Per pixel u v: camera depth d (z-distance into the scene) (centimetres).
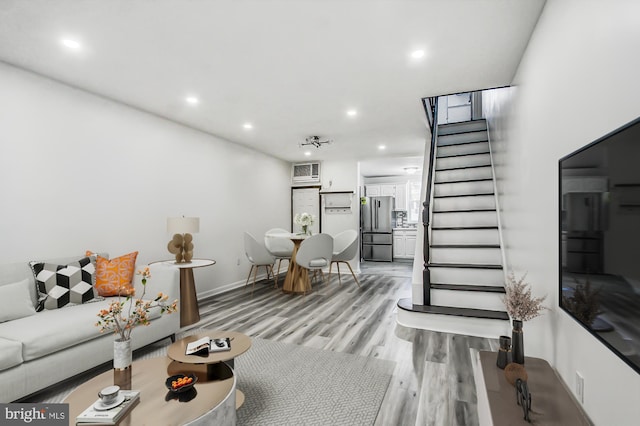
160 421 135
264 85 323
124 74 296
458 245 383
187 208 457
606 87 123
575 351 152
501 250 367
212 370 185
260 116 419
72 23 219
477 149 521
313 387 226
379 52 259
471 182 464
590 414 136
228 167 543
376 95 350
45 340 205
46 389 219
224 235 532
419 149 614
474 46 249
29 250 286
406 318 350
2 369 185
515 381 162
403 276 664
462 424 185
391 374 244
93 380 169
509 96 317
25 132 285
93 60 271
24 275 258
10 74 276
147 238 394
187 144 459
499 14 209
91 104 337
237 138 532
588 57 138
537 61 215
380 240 912
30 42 242
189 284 370
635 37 103
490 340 309
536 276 215
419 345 299
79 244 323
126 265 306
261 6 202
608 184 113
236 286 558
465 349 289
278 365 260
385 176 978
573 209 143
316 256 502
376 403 206
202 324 365
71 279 271
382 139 541
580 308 136
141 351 289
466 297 348
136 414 140
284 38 239
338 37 238
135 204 381
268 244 615
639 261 95
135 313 186
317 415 194
